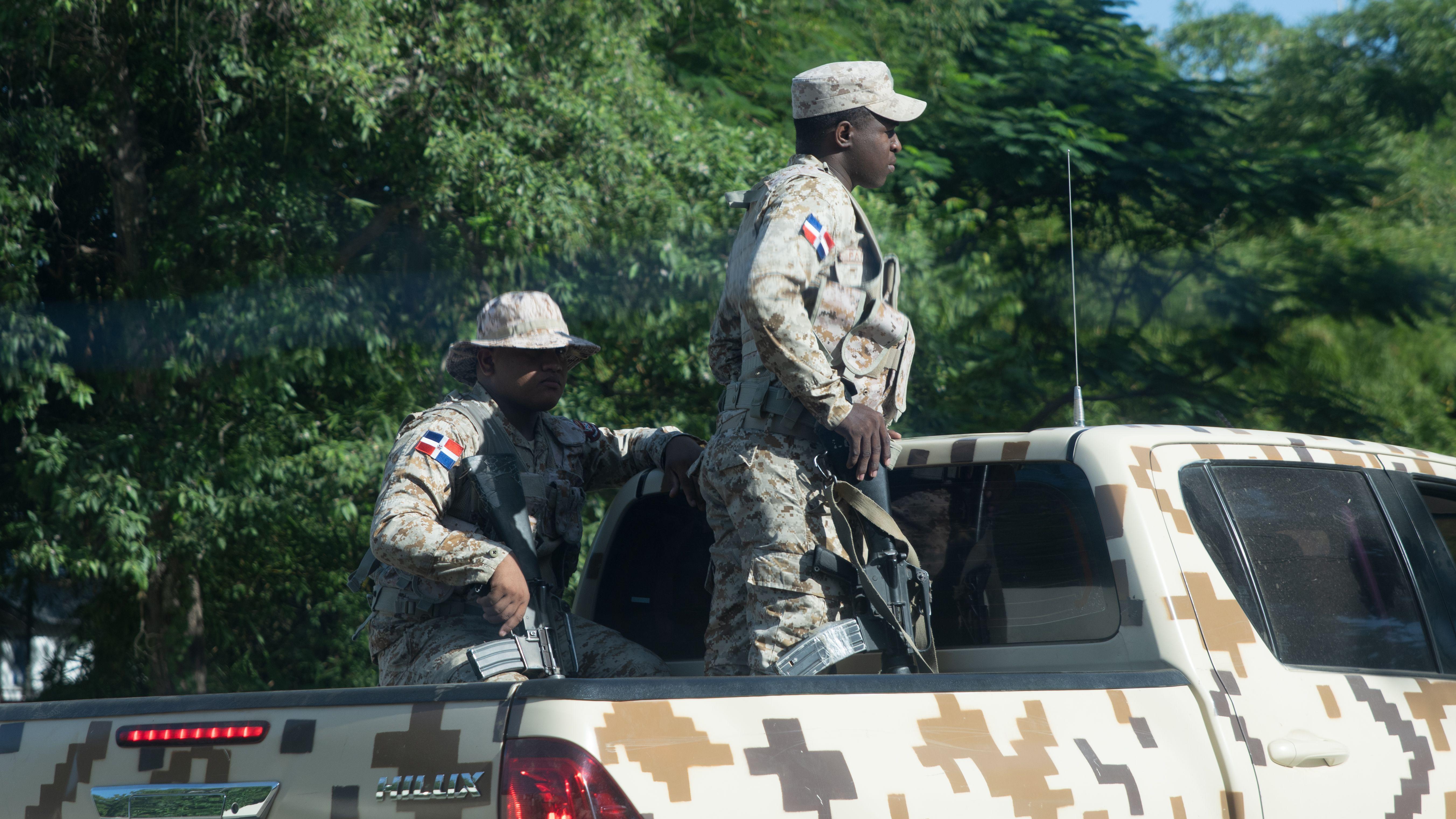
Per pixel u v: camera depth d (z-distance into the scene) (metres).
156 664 22.30
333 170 20.69
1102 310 30.75
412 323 20.67
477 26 18.16
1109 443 4.97
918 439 5.49
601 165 18.83
